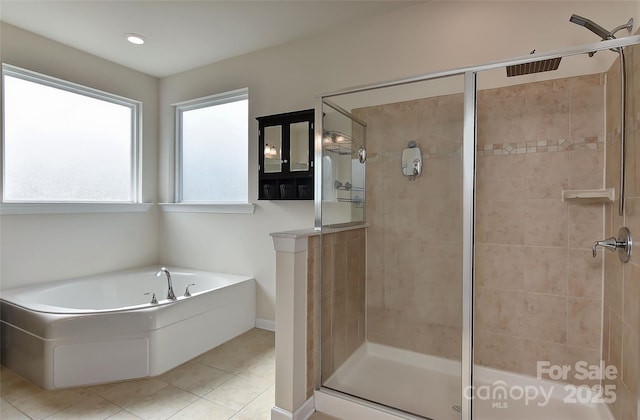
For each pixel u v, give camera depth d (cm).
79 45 279
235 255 306
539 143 185
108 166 316
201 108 336
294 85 272
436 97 183
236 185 315
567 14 184
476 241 201
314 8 227
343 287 201
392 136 201
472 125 172
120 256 321
